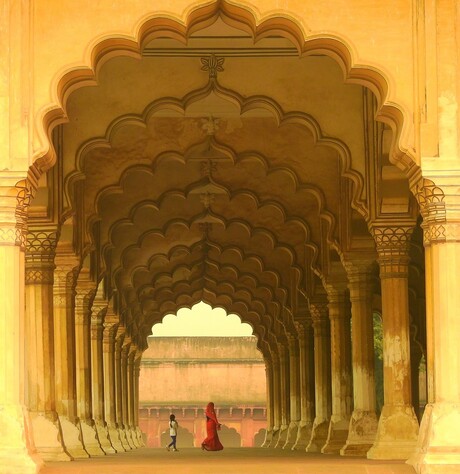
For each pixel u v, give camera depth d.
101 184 18.27
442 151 10.73
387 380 15.07
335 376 19.86
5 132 10.70
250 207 22.97
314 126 15.58
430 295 10.94
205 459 16.30
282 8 11.02
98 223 20.97
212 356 49.94
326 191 18.27
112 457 18.55
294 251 23.20
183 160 18.42
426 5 10.91
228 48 15.43
